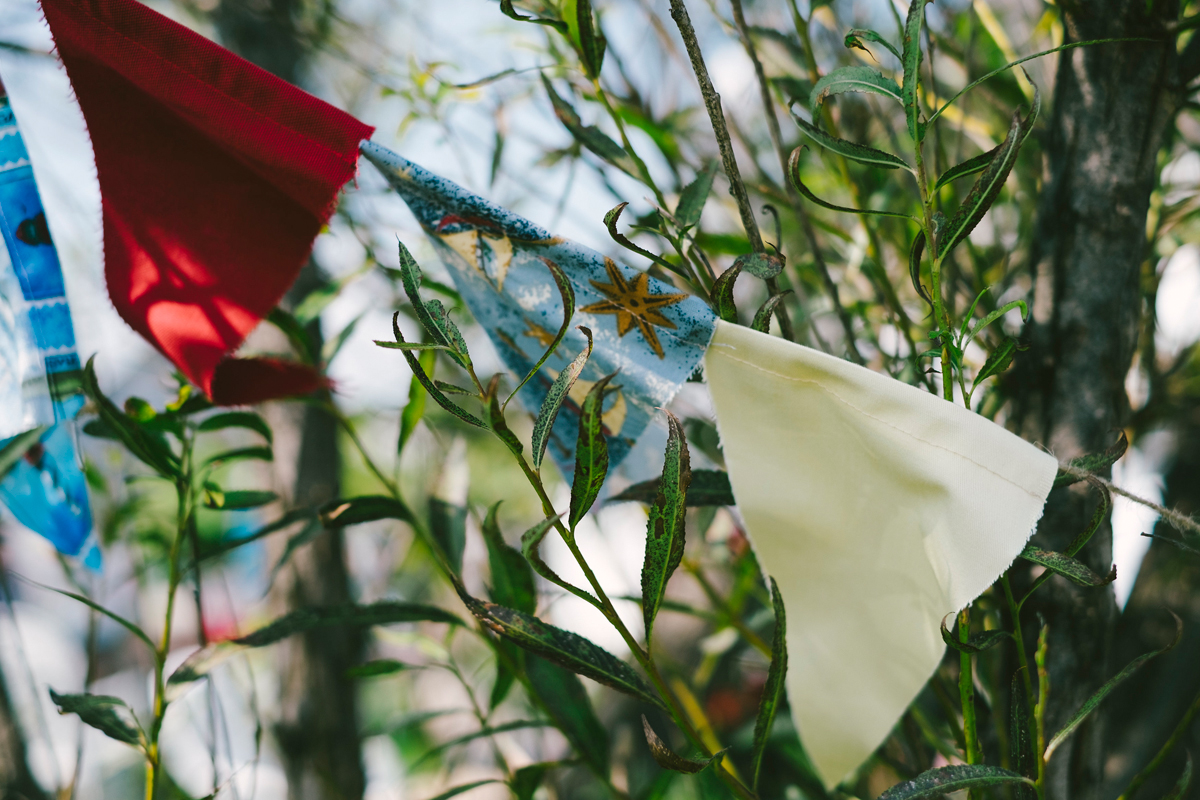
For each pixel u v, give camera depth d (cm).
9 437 70
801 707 60
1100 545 71
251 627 83
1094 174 71
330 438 118
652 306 64
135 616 104
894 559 61
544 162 88
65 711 73
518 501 186
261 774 129
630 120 85
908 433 60
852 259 84
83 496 73
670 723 131
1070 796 71
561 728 81
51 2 67
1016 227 96
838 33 91
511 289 66
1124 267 72
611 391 66
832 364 61
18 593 108
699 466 84
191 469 79
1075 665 71
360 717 121
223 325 73
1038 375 73
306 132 66
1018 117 58
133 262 73
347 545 124
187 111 67
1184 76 72
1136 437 86
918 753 76
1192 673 101
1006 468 59
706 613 88
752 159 86
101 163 71
